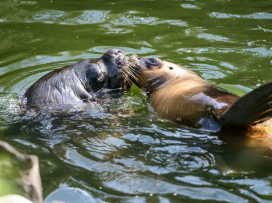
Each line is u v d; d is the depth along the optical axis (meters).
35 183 8.86
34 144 19.50
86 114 22.80
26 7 42.75
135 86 28.27
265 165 16.22
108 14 40.78
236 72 29.11
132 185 15.59
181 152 17.83
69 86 24.36
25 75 29.36
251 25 37.22
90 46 34.06
